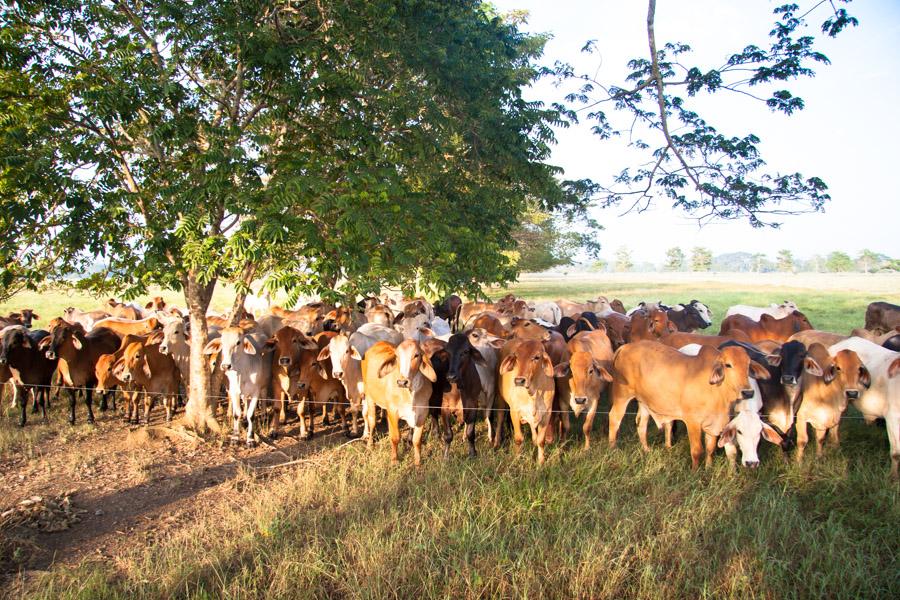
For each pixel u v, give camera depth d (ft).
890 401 24.54
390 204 28.19
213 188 25.05
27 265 29.78
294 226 25.57
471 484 23.40
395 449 26.86
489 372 29.96
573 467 24.93
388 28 30.63
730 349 23.80
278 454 29.17
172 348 34.53
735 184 34.58
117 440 31.45
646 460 25.62
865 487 22.63
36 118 25.27
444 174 36.88
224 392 37.35
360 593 16.17
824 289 144.46
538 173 40.42
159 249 27.40
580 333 32.58
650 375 26.09
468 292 31.22
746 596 16.06
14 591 17.25
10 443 30.27
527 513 20.83
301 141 30.55
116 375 33.24
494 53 43.86
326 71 27.91
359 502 21.83
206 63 30.22
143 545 20.24
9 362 33.78
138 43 27.50
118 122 28.91
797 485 23.36
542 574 17.16
